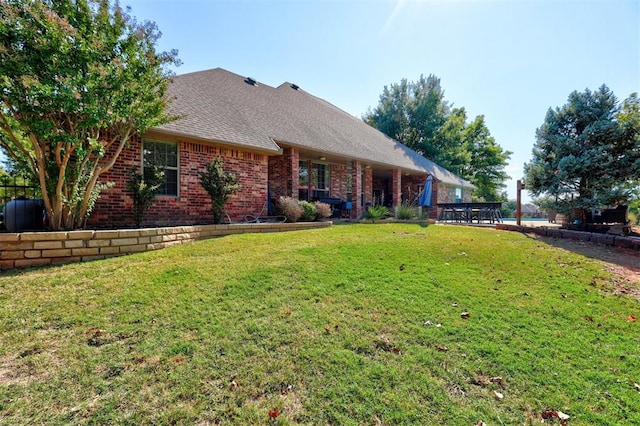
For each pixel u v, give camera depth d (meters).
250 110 11.83
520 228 10.95
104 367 2.44
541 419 2.08
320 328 3.13
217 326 3.09
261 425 1.95
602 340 3.12
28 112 4.66
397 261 5.60
